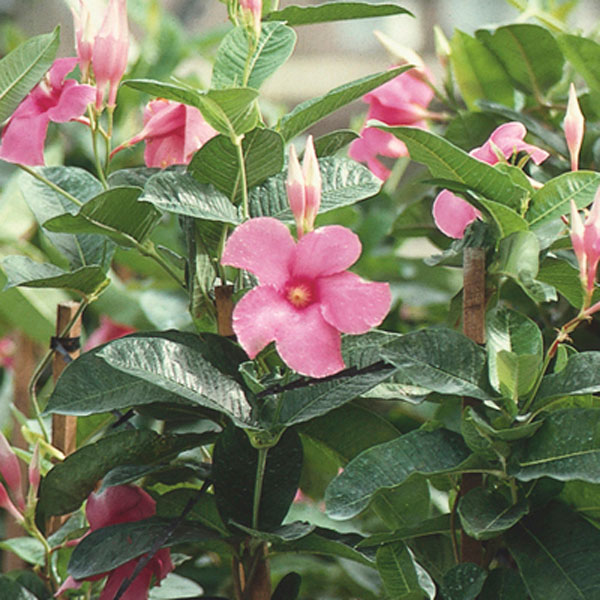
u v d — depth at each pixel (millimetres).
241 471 1699
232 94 1631
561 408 1679
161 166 1753
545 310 1916
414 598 1662
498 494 1662
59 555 1822
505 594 1665
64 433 1804
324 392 1677
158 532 1677
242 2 1678
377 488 1640
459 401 1770
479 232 1700
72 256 1798
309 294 1614
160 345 1646
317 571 1964
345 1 1734
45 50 1698
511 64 1957
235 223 1675
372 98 1943
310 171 1622
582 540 1644
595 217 1630
